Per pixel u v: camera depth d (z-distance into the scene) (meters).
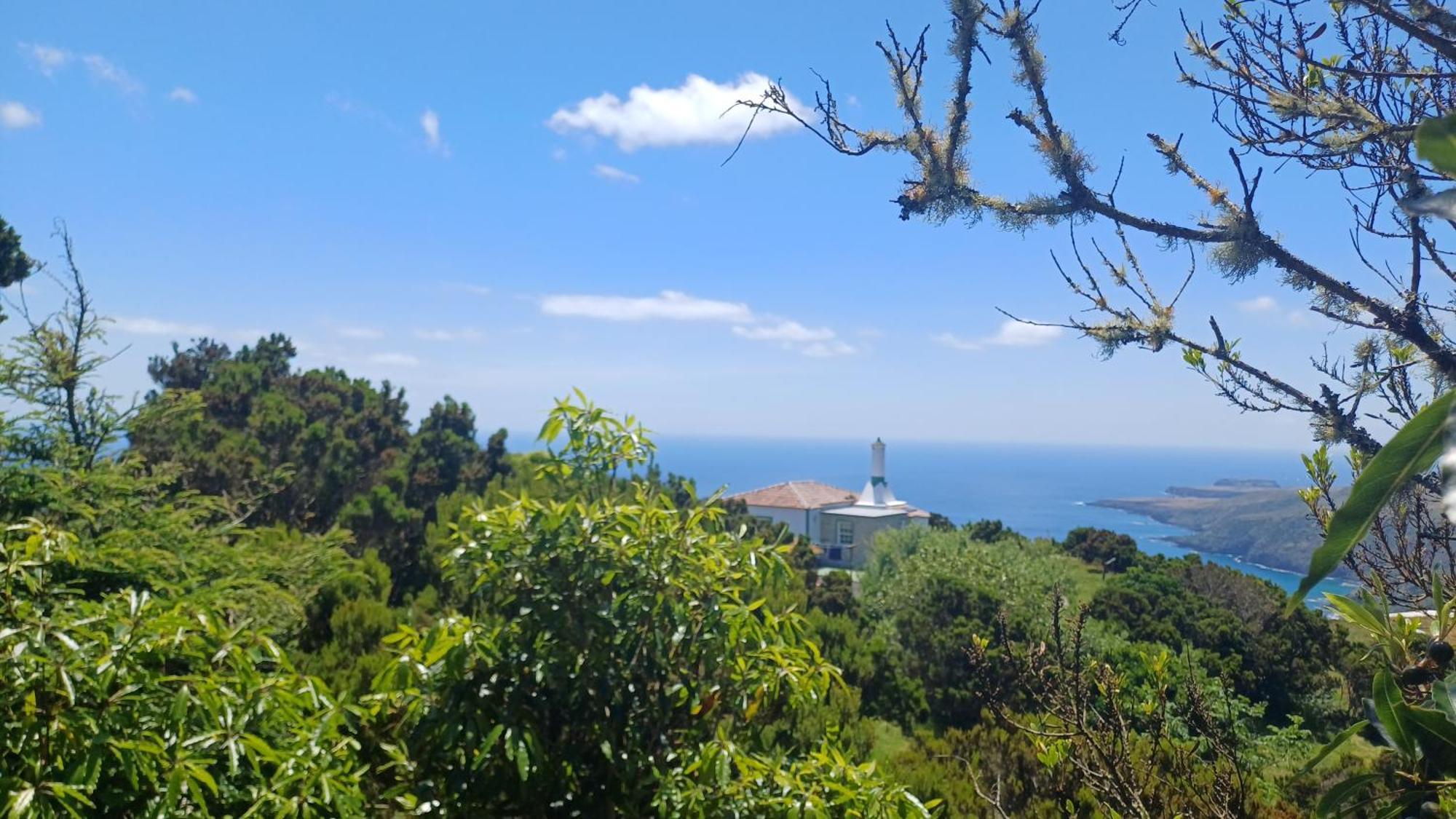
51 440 8.12
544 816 3.77
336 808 3.38
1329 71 2.05
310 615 6.72
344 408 15.85
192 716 3.23
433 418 15.53
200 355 17.53
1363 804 1.38
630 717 3.84
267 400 14.09
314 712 3.54
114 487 7.55
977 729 5.94
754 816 3.56
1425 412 0.74
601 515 4.02
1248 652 10.84
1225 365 2.38
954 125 2.21
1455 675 1.04
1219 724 3.99
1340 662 10.38
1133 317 2.40
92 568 5.43
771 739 5.06
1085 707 3.38
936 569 15.31
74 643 2.89
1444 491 0.59
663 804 3.54
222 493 11.16
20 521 5.85
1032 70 2.18
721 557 4.07
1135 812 3.14
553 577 3.87
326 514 13.05
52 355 8.34
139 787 3.08
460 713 3.62
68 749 2.94
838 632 8.98
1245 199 2.07
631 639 3.79
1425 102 2.16
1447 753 1.19
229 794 3.34
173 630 3.15
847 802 3.61
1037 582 15.06
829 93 2.30
